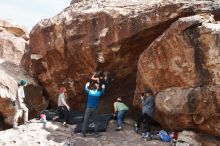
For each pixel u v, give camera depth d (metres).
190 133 9.59
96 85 10.46
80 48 12.00
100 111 12.64
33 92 14.02
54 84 13.52
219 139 9.27
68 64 12.70
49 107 14.53
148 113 10.27
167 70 9.78
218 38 8.56
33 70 14.12
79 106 13.27
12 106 13.06
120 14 11.16
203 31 8.80
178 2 10.34
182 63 9.34
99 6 12.34
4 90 12.98
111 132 10.62
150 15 10.55
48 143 9.63
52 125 11.04
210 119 9.03
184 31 9.16
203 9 9.93
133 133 10.52
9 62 15.37
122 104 11.04
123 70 11.96
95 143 9.73
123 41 11.08
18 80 13.89
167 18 10.27
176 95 9.55
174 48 9.46
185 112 9.39
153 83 10.32
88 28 11.87
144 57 10.39
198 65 9.02
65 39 12.38
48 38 12.97
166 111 9.83
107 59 11.63
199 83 9.05
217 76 8.67
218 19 9.96
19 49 20.20
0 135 10.05
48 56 13.16
